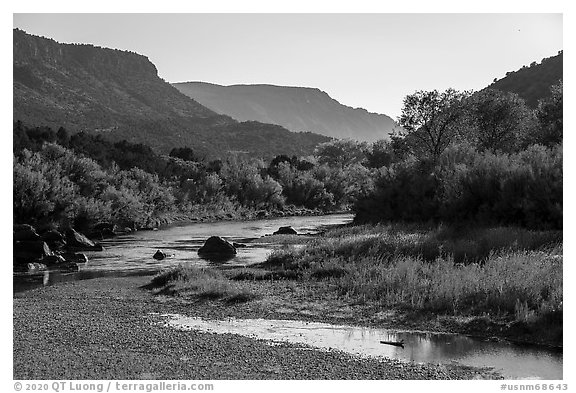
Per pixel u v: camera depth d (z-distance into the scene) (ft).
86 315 55.06
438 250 75.31
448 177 116.26
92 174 170.09
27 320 52.31
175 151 318.04
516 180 99.81
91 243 118.11
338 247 81.92
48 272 86.02
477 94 169.48
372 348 43.42
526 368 38.65
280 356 41.04
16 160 142.41
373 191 133.90
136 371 37.14
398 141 172.76
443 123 166.40
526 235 78.38
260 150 631.97
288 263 79.66
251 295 61.46
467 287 55.31
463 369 38.47
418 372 37.68
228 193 245.24
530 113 170.81
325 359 40.40
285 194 266.77
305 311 55.47
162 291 67.26
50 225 130.52
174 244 124.98
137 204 170.60
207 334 47.29
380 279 63.67
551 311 47.11
